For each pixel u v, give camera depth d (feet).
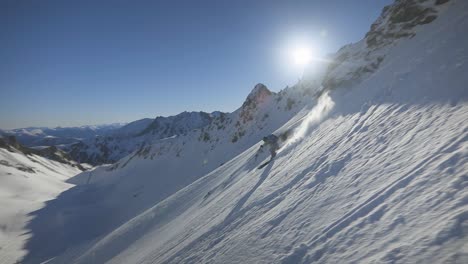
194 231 73.00
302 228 33.73
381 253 20.51
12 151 542.98
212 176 165.89
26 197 295.69
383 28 122.52
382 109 55.83
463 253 16.08
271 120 348.18
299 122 122.83
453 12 81.15
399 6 119.34
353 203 30.91
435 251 17.42
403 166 30.86
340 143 55.93
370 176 34.30
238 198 73.87
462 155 24.73
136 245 110.93
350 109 76.02
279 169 75.10
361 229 25.31
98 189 402.93
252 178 88.79
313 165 54.65
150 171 421.59
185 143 478.18
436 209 20.92
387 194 27.61
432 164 26.81
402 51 88.58
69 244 189.98
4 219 220.84
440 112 37.58
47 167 585.22
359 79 103.09
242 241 43.04
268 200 54.65
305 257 27.45
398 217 23.25
